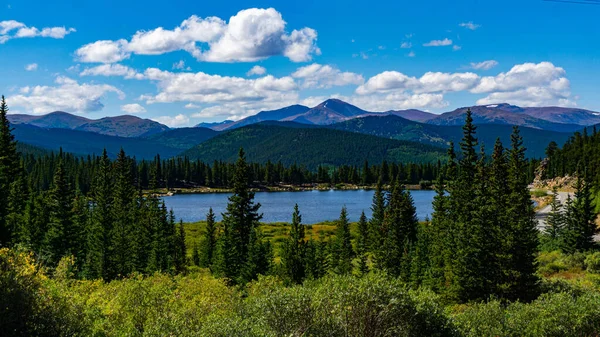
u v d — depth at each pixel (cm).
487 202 5247
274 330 1836
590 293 2752
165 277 3391
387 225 8431
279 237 11438
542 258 6481
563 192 17912
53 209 7450
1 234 6003
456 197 6072
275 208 19238
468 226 4741
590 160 19250
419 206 18062
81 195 10894
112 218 8138
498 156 5538
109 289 2925
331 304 1995
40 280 1850
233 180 7362
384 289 1977
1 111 7338
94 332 1998
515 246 4125
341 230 8962
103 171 9925
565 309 2427
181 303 2706
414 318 2038
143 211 8856
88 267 6975
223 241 6869
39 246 7069
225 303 2730
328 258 7956
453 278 4681
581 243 6881
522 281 4097
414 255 6700
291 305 1956
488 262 4322
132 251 7425
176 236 8600
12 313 1586
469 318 2611
